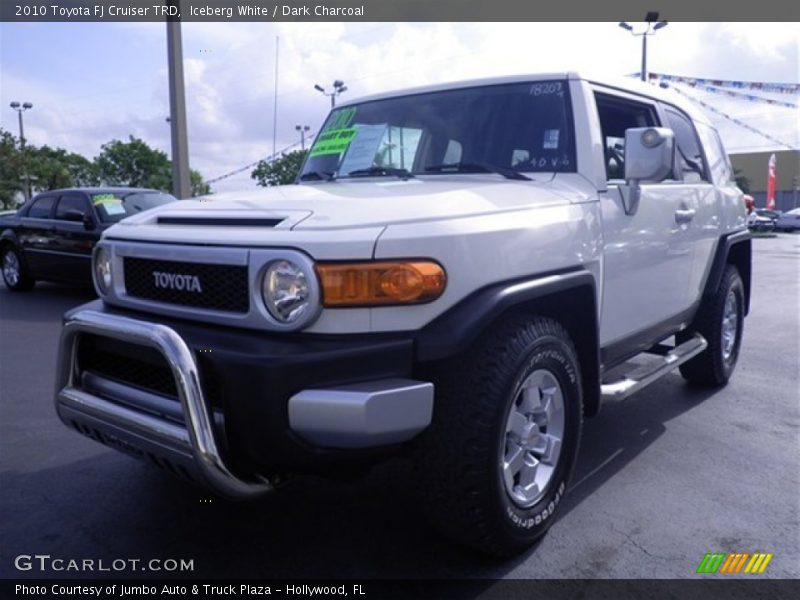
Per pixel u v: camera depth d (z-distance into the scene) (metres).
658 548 3.08
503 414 2.73
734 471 3.91
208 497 3.58
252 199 3.11
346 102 4.44
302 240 2.50
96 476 3.86
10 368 6.33
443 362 2.70
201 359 2.57
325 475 2.68
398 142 3.98
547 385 3.07
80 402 2.96
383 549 3.08
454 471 2.68
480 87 3.89
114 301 3.12
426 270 2.53
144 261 2.96
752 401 5.19
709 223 4.92
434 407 2.70
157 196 10.81
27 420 4.86
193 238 2.76
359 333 2.51
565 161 3.54
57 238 10.30
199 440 2.46
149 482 3.77
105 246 3.18
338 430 2.41
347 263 2.48
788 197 64.06
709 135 5.40
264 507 3.47
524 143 3.65
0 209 35.72
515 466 2.91
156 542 3.15
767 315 9.06
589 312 3.27
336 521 3.32
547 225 3.03
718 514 3.40
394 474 3.84
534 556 3.02
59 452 4.23
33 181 37.72
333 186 3.47
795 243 26.47
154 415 2.72
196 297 2.76
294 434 2.45
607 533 3.21
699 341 4.92
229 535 3.21
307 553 3.05
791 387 5.57
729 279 5.36
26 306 9.88
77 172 46.00
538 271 2.96
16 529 3.27
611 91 3.93
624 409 5.00
